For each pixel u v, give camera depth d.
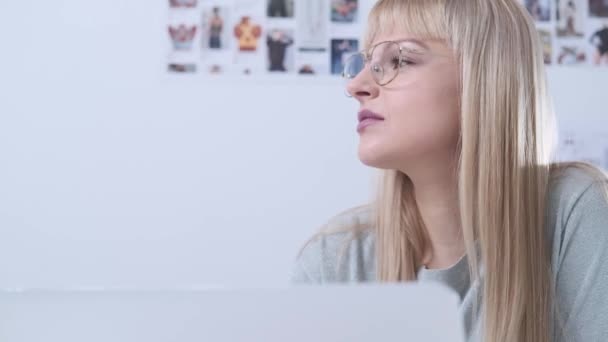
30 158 1.87
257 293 0.39
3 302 0.38
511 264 0.86
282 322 0.38
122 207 1.87
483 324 0.86
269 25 1.92
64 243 1.86
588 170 0.92
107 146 1.88
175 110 1.89
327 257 1.01
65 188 1.87
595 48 1.95
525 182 0.89
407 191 0.98
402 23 0.92
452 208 0.94
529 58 0.92
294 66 1.91
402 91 0.88
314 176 1.90
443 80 0.89
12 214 1.85
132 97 1.89
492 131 0.88
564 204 0.89
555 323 0.86
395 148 0.88
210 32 1.91
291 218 1.89
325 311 0.38
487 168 0.87
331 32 1.92
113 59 1.89
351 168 1.90
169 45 1.90
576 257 0.85
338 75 1.92
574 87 1.94
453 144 0.90
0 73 1.88
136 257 1.86
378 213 1.00
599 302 0.81
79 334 0.38
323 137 1.91
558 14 1.94
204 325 0.38
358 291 0.39
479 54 0.88
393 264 0.96
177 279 1.87
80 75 1.89
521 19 0.93
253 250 1.88
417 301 0.39
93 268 1.86
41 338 0.38
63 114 1.88
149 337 0.38
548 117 0.94
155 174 1.88
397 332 0.38
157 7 1.91
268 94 1.90
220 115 1.90
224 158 1.89
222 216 1.88
